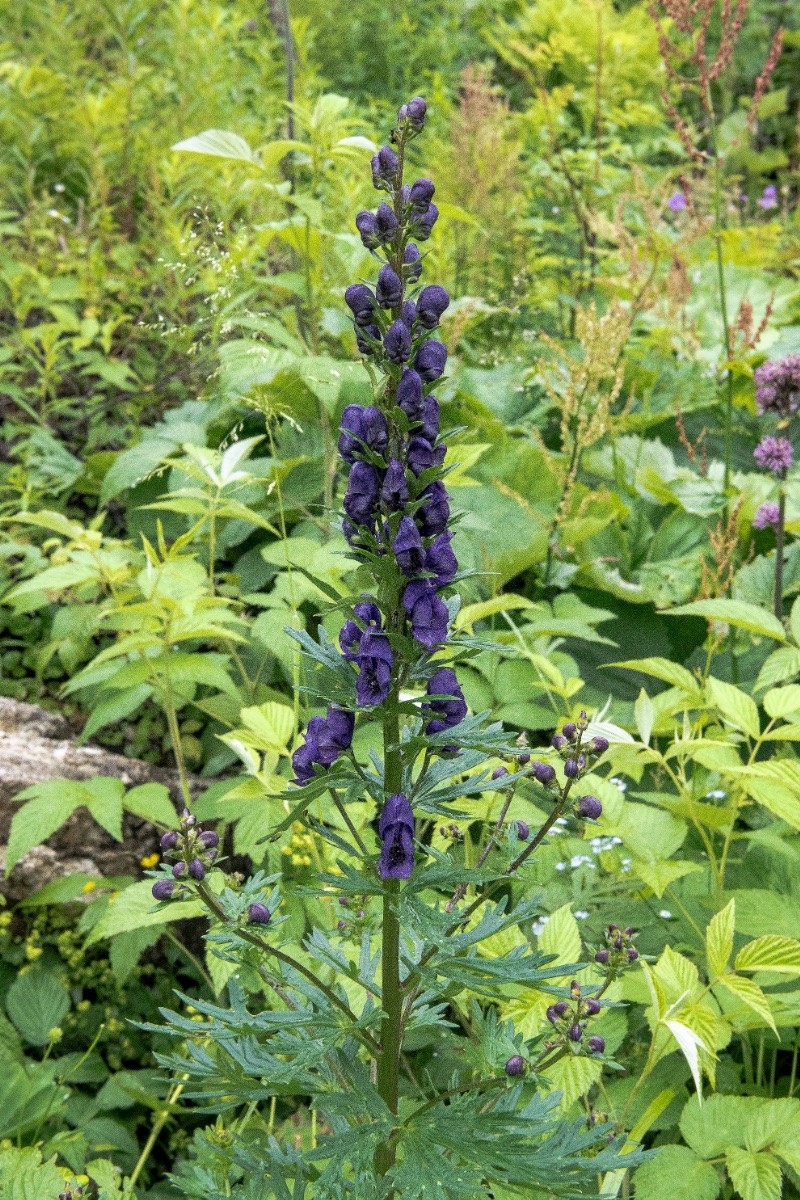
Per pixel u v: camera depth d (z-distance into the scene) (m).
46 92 6.95
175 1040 3.62
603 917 3.25
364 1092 2.00
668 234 7.66
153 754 4.39
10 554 4.63
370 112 9.27
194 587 3.82
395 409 1.72
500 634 4.00
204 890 2.00
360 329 1.78
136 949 3.51
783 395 4.12
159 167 6.33
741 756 4.36
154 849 4.03
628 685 4.85
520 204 7.14
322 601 3.90
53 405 5.54
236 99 7.64
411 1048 3.02
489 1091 2.37
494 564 4.79
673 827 3.15
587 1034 2.62
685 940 3.26
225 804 3.52
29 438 5.55
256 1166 2.20
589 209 7.45
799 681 4.33
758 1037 3.27
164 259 5.62
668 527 5.41
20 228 6.39
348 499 1.79
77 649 4.39
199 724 4.46
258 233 4.80
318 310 5.01
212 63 6.98
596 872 3.35
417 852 3.01
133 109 6.77
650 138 9.88
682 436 5.25
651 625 4.99
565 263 7.69
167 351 5.72
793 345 6.63
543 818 3.31
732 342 5.93
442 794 1.98
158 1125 3.19
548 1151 1.99
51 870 3.79
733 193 9.44
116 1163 3.34
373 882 1.90
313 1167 2.23
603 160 8.91
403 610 1.82
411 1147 1.96
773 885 3.43
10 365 5.40
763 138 11.78
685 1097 2.94
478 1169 1.97
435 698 1.82
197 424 5.26
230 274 4.47
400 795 1.86
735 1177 2.46
